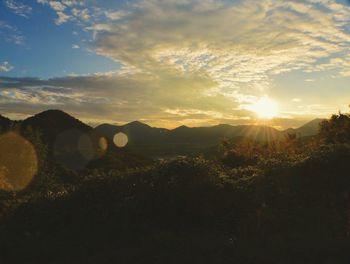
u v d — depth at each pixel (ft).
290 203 45.11
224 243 32.73
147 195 43.80
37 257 33.06
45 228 42.34
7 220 43.16
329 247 31.04
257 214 41.09
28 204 45.01
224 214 42.91
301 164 51.21
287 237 35.47
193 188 43.68
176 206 43.06
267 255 30.04
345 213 41.52
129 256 31.37
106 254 32.40
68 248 34.76
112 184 45.68
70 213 43.60
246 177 50.39
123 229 40.37
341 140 127.44
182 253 30.89
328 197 47.21
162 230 39.52
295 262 28.81
